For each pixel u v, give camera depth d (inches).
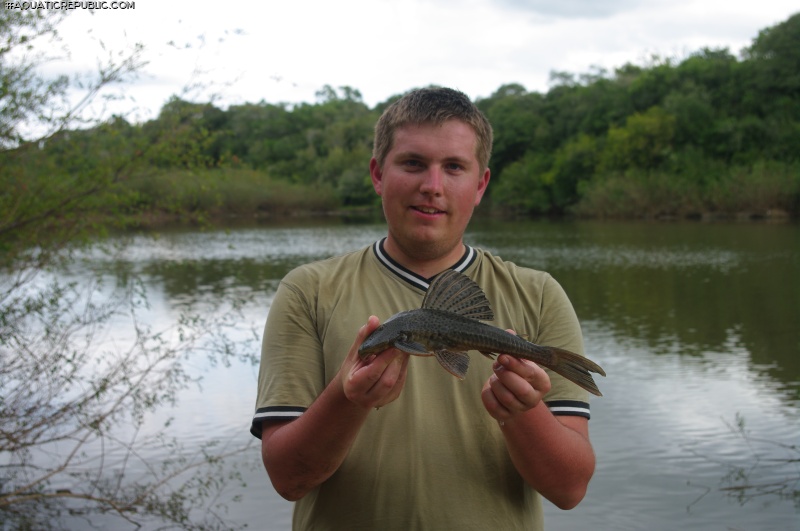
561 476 106.5
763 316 730.8
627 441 374.0
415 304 116.3
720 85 2950.3
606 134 3142.2
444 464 108.7
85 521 294.7
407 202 115.4
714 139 2706.7
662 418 407.2
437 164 115.0
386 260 120.6
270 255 1369.3
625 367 522.9
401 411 110.3
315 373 115.0
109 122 329.4
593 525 293.6
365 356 95.2
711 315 740.7
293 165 3769.7
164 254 1366.9
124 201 347.3
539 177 3115.2
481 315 101.7
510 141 3462.1
